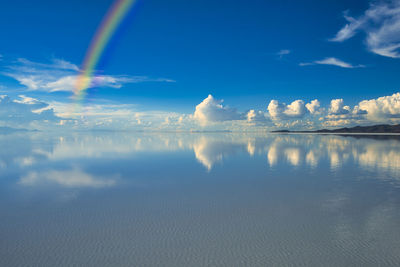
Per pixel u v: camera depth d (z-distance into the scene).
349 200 8.84
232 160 19.78
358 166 16.50
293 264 4.76
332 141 49.25
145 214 7.46
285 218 7.09
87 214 7.46
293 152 26.05
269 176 13.24
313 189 10.44
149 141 49.91
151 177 13.06
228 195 9.57
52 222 6.82
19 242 5.66
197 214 7.46
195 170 15.14
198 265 4.75
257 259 4.93
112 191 10.20
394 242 5.61
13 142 42.88
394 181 11.89
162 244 5.55
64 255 5.09
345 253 5.14
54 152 25.66
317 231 6.20
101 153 24.92
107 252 5.21
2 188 10.69
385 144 38.28
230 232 6.16
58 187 10.91
